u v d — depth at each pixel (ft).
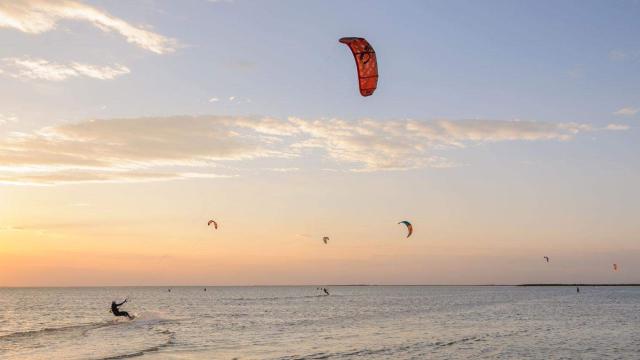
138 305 275.39
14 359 75.72
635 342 97.60
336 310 212.64
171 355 78.79
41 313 208.33
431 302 295.69
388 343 95.40
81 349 86.02
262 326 133.18
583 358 78.64
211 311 208.44
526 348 89.04
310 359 75.51
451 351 84.94
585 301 302.25
